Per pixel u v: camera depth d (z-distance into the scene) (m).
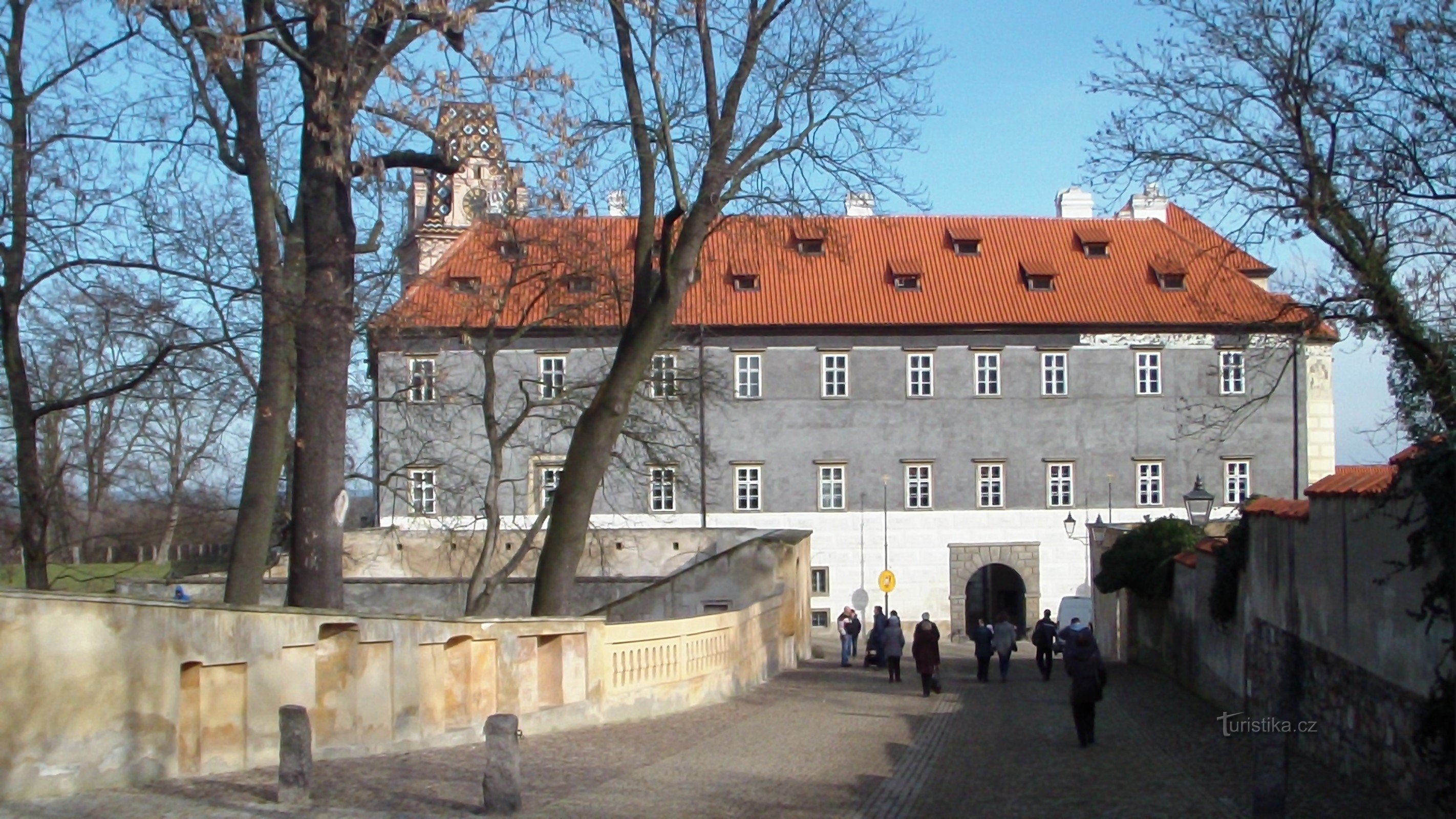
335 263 17.97
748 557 35.59
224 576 33.59
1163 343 24.00
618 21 20.78
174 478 34.38
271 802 11.16
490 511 26.05
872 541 57.00
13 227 19.81
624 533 41.31
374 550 39.59
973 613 61.38
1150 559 31.48
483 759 14.73
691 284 22.89
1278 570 18.17
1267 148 16.77
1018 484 57.25
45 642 10.83
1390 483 12.76
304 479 18.00
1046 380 57.62
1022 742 19.17
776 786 14.14
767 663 31.00
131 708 11.66
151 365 20.92
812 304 57.59
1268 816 11.44
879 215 22.38
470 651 16.92
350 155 16.73
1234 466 57.41
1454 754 11.29
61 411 23.86
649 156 21.86
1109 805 13.36
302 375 18.03
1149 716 22.39
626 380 22.44
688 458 33.16
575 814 11.72
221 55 16.19
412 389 27.53
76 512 30.86
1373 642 13.83
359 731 14.66
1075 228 62.12
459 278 26.34
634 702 20.75
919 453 57.19
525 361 53.31
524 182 18.41
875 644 37.06
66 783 10.98
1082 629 18.75
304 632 14.02
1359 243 16.17
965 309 57.69
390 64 16.50
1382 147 16.27
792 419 57.06
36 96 19.75
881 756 17.20
